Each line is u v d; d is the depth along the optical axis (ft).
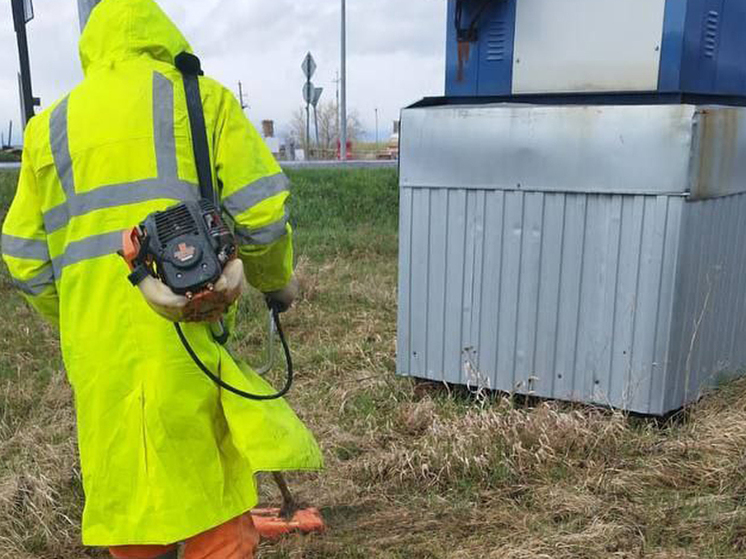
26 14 25.86
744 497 10.10
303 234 30.66
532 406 12.94
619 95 12.53
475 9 13.48
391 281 23.34
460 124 12.63
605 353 12.07
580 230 11.97
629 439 11.47
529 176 12.20
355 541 9.75
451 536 9.79
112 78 6.94
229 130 7.02
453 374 13.42
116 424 6.73
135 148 6.77
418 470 11.22
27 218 7.16
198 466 6.80
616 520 9.78
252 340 18.28
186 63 7.13
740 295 13.12
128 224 6.71
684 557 8.96
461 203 12.85
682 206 11.18
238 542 7.13
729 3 12.74
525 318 12.62
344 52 83.97
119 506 6.82
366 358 16.10
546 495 10.49
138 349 6.67
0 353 17.17
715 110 11.30
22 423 13.66
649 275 11.53
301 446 6.97
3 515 10.56
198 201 6.50
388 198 38.73
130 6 7.02
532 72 13.20
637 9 12.04
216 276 6.15
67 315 6.91
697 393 12.40
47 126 7.00
